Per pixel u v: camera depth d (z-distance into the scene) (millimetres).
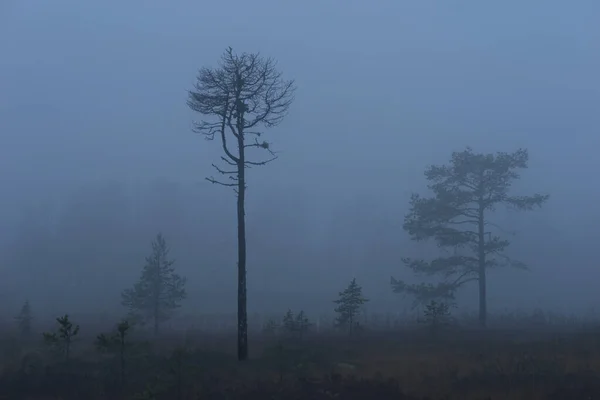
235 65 23844
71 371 18047
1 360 21391
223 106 23797
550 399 14555
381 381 15977
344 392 14953
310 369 18016
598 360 19875
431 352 23781
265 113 24297
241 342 22125
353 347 25656
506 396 14805
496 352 21906
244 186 23984
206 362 19422
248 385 15914
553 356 19859
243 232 23344
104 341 17188
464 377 16625
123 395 15211
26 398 15609
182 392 14961
